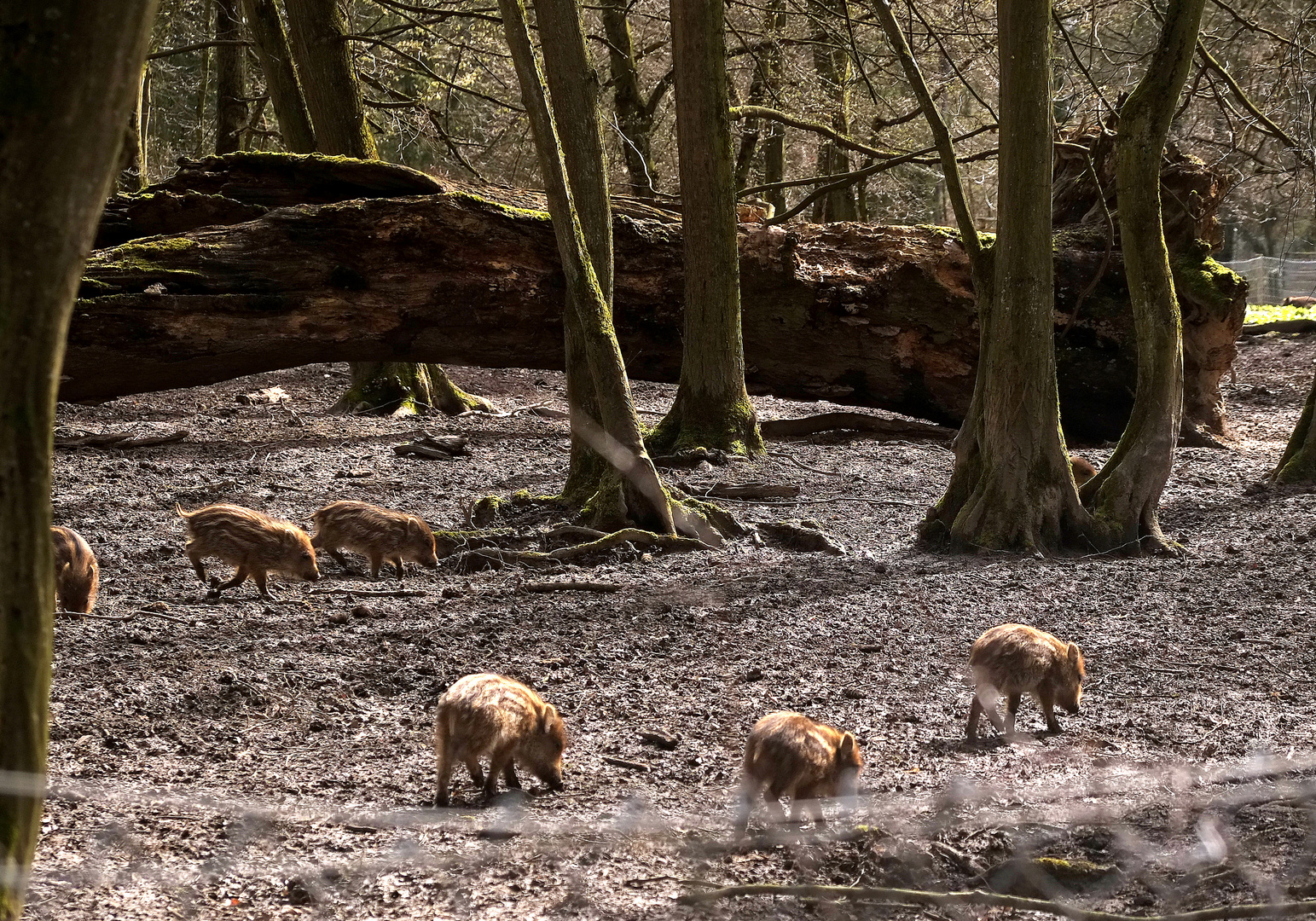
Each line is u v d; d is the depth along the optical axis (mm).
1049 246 10734
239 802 5145
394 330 15742
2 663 2703
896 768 5680
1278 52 19734
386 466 14539
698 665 7488
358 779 5539
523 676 7258
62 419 17469
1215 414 17109
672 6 14133
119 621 8359
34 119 2566
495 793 5324
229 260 14953
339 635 8102
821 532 11188
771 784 4750
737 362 14891
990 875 4359
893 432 17641
